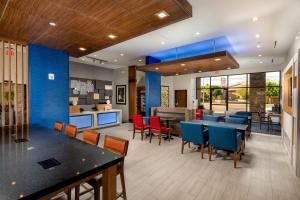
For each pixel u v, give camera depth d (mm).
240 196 2375
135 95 9062
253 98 9352
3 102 3480
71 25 3016
